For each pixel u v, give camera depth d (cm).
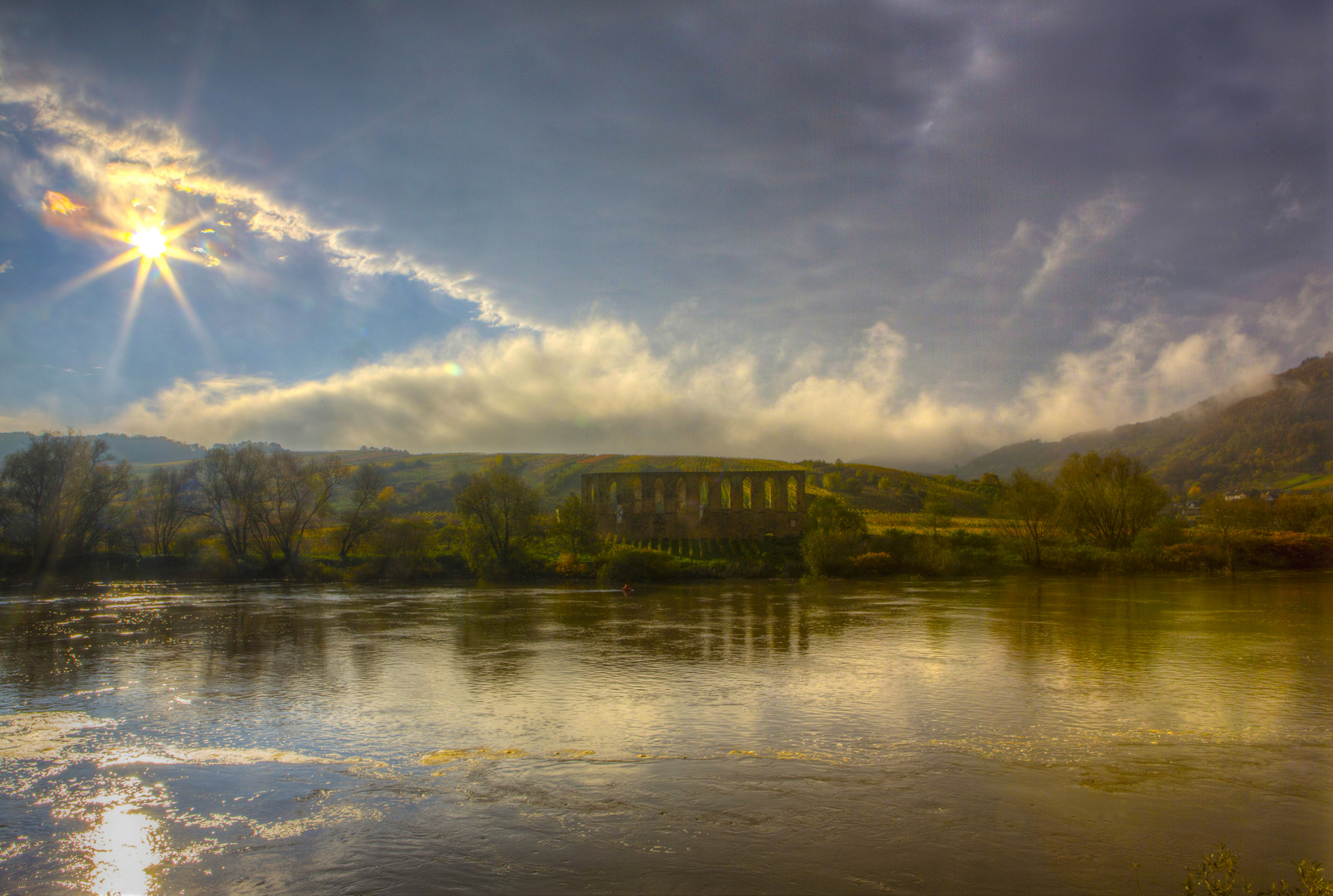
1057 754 2283
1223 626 5066
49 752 2341
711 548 11569
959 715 2741
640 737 2486
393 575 9906
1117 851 1616
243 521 10894
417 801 1925
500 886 1471
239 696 3095
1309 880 1353
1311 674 3434
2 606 6569
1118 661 3781
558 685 3291
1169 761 2220
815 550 9906
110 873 1547
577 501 10900
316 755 2308
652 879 1493
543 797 1939
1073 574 9912
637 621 5609
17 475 9175
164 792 1995
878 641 4494
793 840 1675
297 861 1590
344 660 3938
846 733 2514
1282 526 12400
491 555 10156
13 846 1675
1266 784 2027
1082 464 11438
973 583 8919
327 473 10725
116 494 10275
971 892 1441
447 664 3816
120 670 3666
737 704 2923
